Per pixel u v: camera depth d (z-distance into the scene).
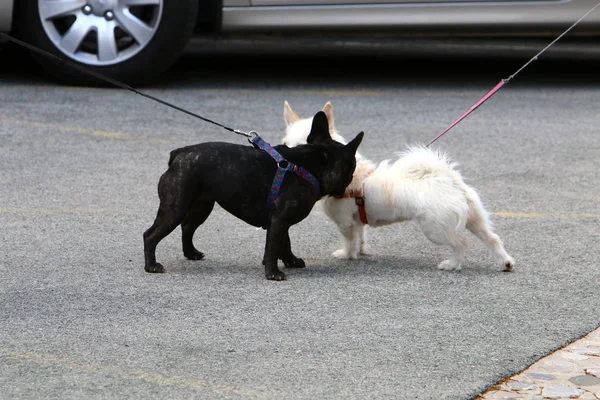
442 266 9.28
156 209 11.18
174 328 7.55
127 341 7.26
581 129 15.54
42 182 12.16
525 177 12.84
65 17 17.23
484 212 9.27
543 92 18.27
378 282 8.86
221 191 8.86
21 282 8.62
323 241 10.35
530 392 6.53
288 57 21.52
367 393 6.41
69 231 10.28
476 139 14.78
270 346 7.20
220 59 21.06
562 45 23.12
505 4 17.00
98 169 12.80
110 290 8.45
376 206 9.27
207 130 14.84
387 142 14.33
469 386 6.55
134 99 16.73
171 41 16.78
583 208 11.49
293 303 8.20
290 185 8.78
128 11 16.73
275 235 8.82
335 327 7.62
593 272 9.17
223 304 8.14
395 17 16.98
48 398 6.27
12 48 20.55
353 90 18.06
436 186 9.09
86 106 16.11
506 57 21.78
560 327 7.68
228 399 6.30
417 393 6.43
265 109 16.20
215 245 10.03
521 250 9.90
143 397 6.31
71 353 7.01
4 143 13.87
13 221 10.57
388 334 7.48
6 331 7.42
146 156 13.45
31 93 16.91
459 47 23.05
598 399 6.43
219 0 16.91
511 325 7.72
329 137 9.02
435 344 7.29
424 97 17.58
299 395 6.37
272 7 16.95
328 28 17.09
